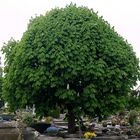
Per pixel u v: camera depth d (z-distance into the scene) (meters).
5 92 31.38
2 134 17.23
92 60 28.14
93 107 28.44
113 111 29.48
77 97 28.42
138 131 30.50
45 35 28.42
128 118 37.44
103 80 28.33
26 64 28.62
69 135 27.11
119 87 29.14
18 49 29.78
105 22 30.78
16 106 31.00
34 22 30.52
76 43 28.17
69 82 28.17
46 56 27.73
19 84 29.62
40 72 27.84
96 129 31.92
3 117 41.69
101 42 29.02
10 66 30.55
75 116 29.83
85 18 29.69
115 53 28.98
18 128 18.42
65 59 27.53
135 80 30.52
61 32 28.31
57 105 29.91
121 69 29.33
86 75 27.92
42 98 29.53
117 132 30.44
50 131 28.12
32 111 33.56
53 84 27.77
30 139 18.78
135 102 33.25
